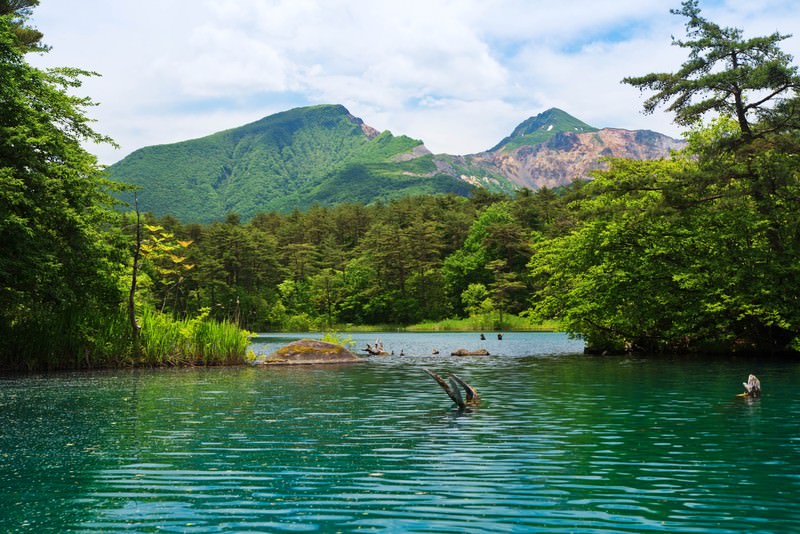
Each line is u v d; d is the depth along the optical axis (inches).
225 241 4817.9
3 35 929.5
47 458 351.3
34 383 777.6
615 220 1331.2
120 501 267.6
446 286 4805.6
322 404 585.0
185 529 231.8
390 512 250.7
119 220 1136.2
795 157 1195.9
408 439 405.1
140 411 537.3
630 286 1344.7
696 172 1210.6
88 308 1038.4
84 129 1147.9
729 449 370.6
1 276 884.0
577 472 315.6
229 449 374.3
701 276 1220.5
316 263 5536.4
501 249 4677.7
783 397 619.2
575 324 1449.3
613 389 700.7
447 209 6668.3
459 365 1101.7
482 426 456.4
